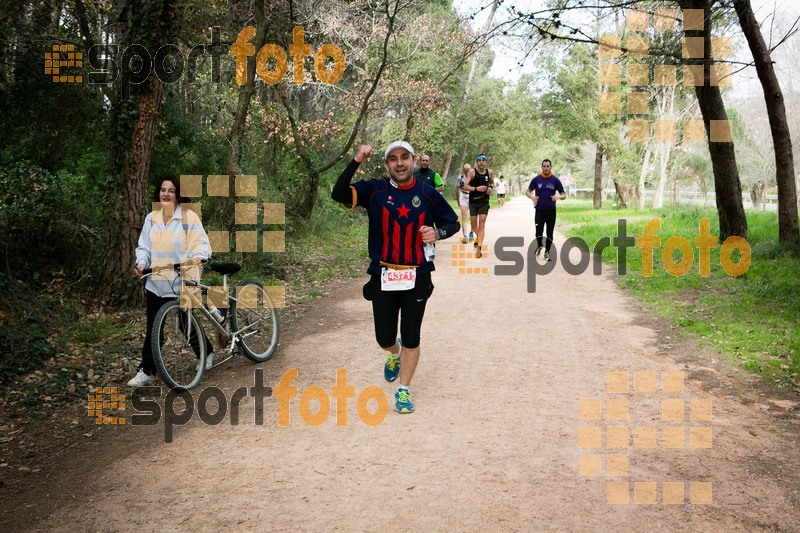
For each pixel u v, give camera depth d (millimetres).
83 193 10688
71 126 12609
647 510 3705
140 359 6949
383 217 5176
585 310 9250
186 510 3779
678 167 41375
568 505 3766
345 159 24125
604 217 27859
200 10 11766
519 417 5145
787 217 13305
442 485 4023
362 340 7691
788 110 33625
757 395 5633
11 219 8984
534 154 69562
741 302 9383
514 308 9367
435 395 5688
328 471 4246
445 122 27359
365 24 22547
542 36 10320
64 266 9383
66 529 3598
